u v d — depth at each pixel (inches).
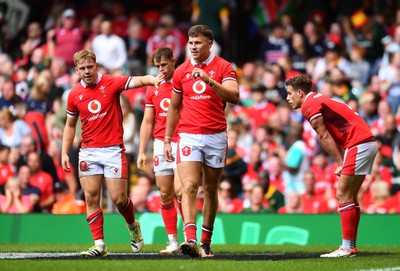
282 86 2219.5
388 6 2437.3
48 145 2121.1
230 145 2011.6
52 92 2203.5
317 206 1835.6
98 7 2736.2
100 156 1182.3
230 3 2524.6
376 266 1048.8
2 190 1961.1
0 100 2191.2
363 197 1823.3
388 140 1897.1
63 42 2469.2
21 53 2529.5
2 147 1990.7
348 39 2384.4
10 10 2637.8
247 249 1454.2
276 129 2049.7
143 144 1358.3
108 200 1860.2
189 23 2544.3
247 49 2588.6
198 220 1668.3
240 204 1877.5
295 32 2461.9
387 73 2198.6
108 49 2442.2
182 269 952.3
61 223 1729.8
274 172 1929.1
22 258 1149.1
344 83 2139.5
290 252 1357.0
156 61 1318.9
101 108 1178.0
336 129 1219.9
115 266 982.4
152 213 1688.0
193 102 1136.8
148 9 2758.4
